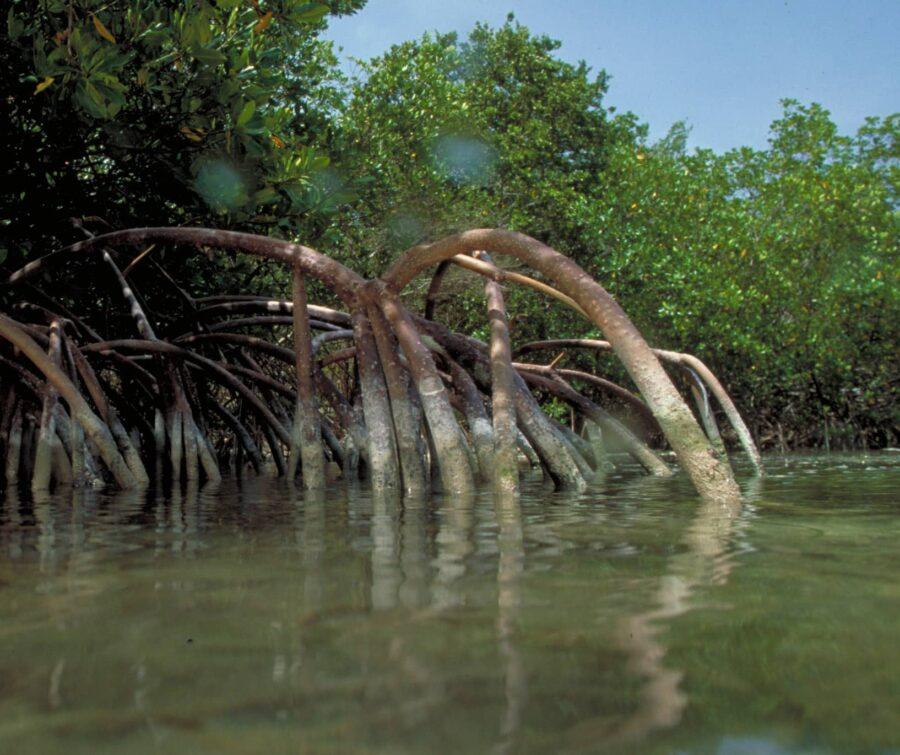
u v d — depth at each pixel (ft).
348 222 45.16
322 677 3.04
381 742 2.39
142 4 19.24
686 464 12.12
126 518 10.21
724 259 52.34
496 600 4.43
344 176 28.35
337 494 15.05
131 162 21.72
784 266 52.95
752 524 8.28
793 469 23.62
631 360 12.51
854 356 56.70
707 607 4.19
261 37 21.66
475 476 19.71
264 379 27.53
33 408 22.71
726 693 2.81
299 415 20.31
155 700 2.81
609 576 5.18
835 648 3.38
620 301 53.26
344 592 4.76
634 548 6.52
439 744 2.36
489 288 17.80
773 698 2.75
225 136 20.33
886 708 2.64
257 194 21.22
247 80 19.75
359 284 17.35
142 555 6.64
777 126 59.82
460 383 18.85
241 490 16.67
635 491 14.19
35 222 23.09
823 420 59.06
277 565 5.93
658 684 2.92
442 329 20.71
